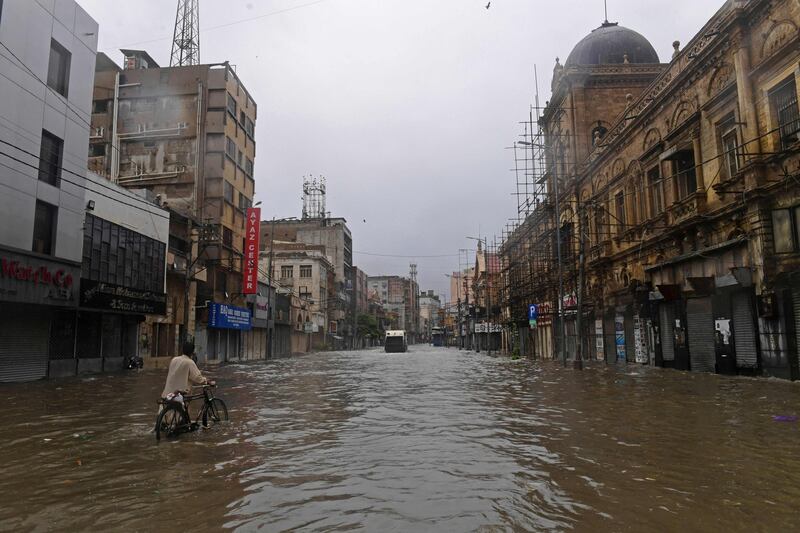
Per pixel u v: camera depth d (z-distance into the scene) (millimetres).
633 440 7309
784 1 14953
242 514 4496
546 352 42125
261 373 24812
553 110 39594
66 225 21062
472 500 4820
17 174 18656
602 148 29172
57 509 4680
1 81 18000
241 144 45188
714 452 6488
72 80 21641
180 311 32219
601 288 30094
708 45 18312
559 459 6336
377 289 161750
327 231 92375
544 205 38875
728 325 17469
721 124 18250
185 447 7316
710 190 18656
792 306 14703
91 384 17969
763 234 15555
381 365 32750
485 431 8344
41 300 19406
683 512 4414
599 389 14344
